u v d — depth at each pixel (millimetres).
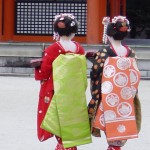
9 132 14492
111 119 10719
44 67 11125
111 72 10797
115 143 11000
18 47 26969
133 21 53406
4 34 35250
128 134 10719
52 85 11164
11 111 17250
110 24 11133
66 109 10773
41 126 11008
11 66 26922
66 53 11180
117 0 40500
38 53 26750
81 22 35250
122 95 10758
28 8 35781
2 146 13078
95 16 30656
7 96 20047
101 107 10828
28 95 20312
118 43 11195
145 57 26000
